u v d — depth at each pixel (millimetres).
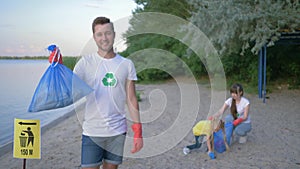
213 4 8977
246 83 12945
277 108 8258
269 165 4051
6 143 5672
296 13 8680
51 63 2268
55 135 5988
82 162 2398
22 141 2627
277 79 13039
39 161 4441
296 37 9594
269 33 8250
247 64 13305
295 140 5191
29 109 2262
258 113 7613
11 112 8688
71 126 6723
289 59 13016
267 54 12664
